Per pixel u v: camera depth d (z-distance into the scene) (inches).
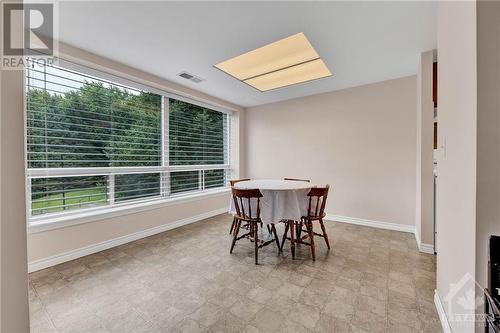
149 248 99.0
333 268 81.0
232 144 179.8
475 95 33.5
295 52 92.0
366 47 87.0
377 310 58.4
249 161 181.5
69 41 82.3
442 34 52.7
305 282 71.9
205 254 93.2
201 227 130.3
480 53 32.9
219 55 93.8
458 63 41.7
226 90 139.6
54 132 85.7
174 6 63.5
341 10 65.4
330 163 143.4
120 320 54.9
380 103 126.1
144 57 95.3
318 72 113.3
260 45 85.8
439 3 55.4
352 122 135.0
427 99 93.4
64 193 89.7
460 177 40.9
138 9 64.8
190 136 147.3
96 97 98.8
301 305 60.6
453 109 45.0
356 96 133.2
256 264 84.3
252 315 56.7
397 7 64.1
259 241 96.3
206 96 147.3
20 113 28.8
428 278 73.6
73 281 72.1
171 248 99.3
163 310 58.5
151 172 122.0
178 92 130.3
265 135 172.4
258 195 84.7
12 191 27.8
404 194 120.7
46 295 64.6
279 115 165.2
